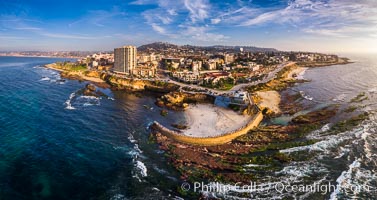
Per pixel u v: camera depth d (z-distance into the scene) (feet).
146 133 339.36
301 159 262.47
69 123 371.15
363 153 272.92
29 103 476.13
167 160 262.26
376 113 418.31
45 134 325.01
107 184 220.43
